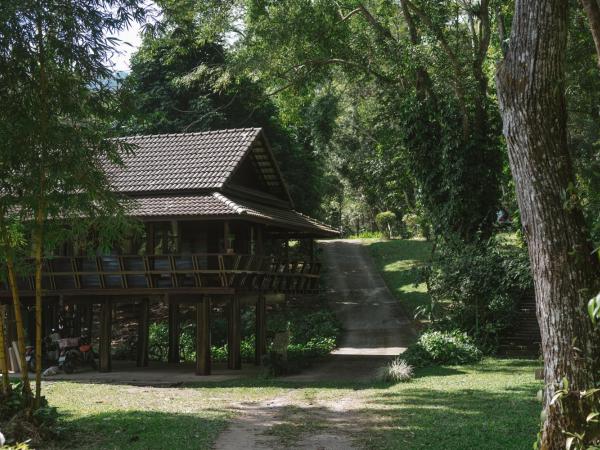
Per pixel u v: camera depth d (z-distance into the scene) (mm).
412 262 39594
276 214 22188
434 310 23422
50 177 10719
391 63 22484
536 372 15453
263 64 24000
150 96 32938
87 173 11234
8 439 9672
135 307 32625
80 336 24141
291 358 21406
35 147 10734
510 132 7340
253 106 31500
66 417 12180
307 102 29938
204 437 10219
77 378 19469
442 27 21906
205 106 32844
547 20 7145
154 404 13961
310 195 38000
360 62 24531
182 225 21656
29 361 20906
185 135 23406
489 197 23172
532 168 7156
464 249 22188
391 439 9875
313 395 15070
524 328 22125
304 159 37969
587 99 20344
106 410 13047
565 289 6938
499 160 23406
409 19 23016
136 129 32812
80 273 20078
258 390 16234
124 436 10328
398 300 32719
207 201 19344
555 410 6848
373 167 39406
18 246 12805
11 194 11023
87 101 11516
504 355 20953
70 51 10758
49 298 21703
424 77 23906
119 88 11781
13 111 10695
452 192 22938
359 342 26156
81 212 11898
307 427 11047
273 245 28062
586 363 6793
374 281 37000
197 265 19188
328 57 24797
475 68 22891
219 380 18641
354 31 24766
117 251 21312
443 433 10008
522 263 21312
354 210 66500
